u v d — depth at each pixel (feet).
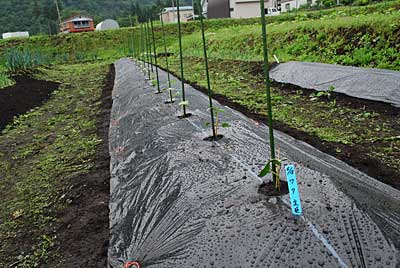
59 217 10.82
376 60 23.71
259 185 8.16
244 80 28.32
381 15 29.14
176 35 79.92
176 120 14.94
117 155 14.21
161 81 27.71
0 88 33.32
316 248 5.92
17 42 77.92
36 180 13.71
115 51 77.87
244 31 49.83
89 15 191.11
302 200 7.18
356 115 16.94
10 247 9.73
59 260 8.87
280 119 16.90
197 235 7.03
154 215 8.64
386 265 5.47
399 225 6.50
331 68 22.80
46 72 50.06
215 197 8.08
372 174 10.79
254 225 6.73
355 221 6.45
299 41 33.53
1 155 17.22
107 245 9.06
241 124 13.74
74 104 27.66
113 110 23.02
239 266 6.00
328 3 72.33
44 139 19.08
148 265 7.04
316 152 11.41
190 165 9.98
